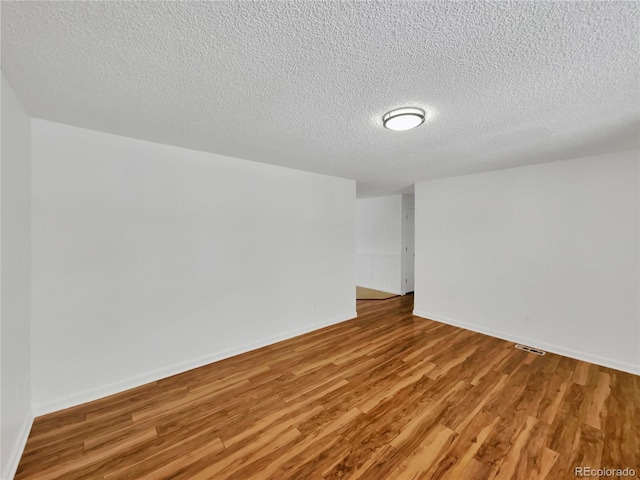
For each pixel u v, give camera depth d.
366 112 1.87
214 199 2.90
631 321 2.66
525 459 1.61
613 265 2.76
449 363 2.83
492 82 1.49
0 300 1.40
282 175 3.49
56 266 2.06
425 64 1.33
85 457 1.63
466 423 1.92
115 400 2.20
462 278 3.96
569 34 1.11
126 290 2.37
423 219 4.43
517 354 3.04
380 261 6.42
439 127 2.13
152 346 2.51
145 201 2.47
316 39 1.15
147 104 1.77
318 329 3.89
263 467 1.57
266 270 3.34
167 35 1.13
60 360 2.08
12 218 1.58
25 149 1.84
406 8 0.99
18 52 1.24
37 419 1.95
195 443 1.75
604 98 1.67
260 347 3.26
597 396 2.23
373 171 3.72
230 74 1.42
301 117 1.96
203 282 2.82
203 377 2.56
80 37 1.14
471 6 0.98
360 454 1.66
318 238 3.92
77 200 2.15
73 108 1.82
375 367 2.75
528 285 3.32
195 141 2.48
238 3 0.96
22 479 1.49
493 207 3.63
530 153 2.81
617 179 2.74
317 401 2.19
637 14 1.00
